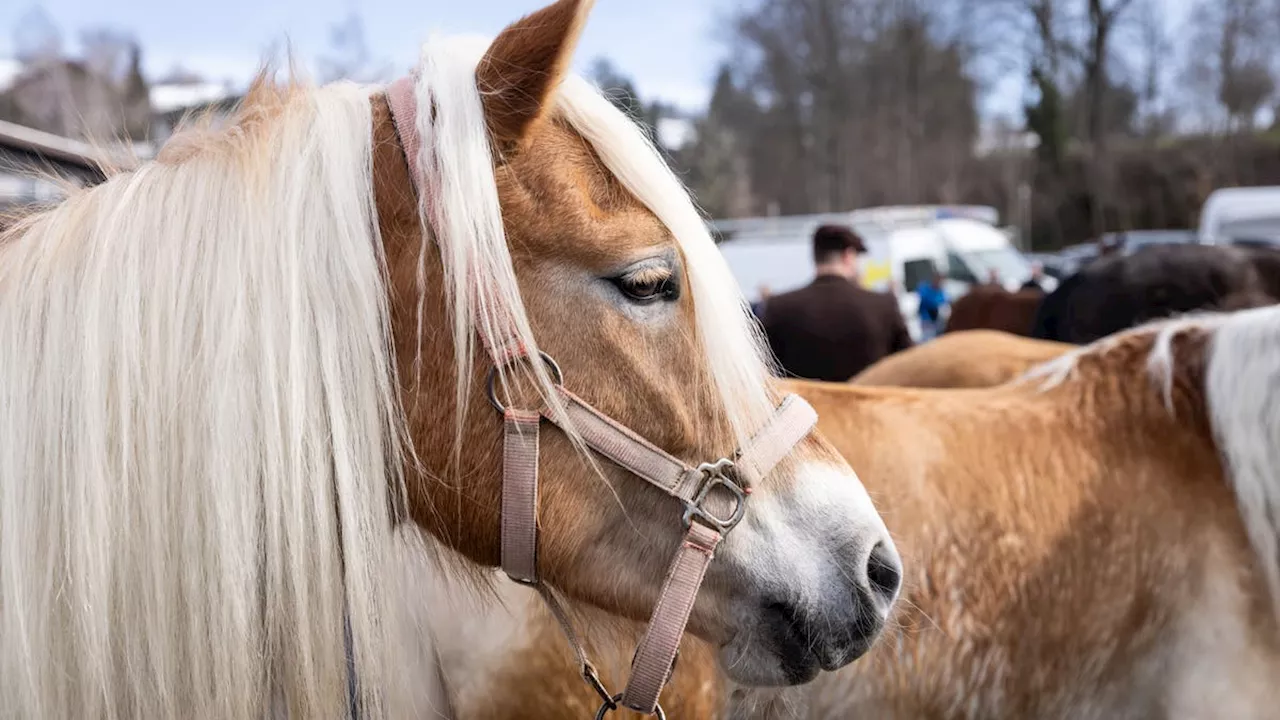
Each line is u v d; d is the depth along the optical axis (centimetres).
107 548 122
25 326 128
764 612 135
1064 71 3022
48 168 158
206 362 124
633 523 135
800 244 1174
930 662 190
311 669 126
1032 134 3169
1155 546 196
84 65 1038
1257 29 2938
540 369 129
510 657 183
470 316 129
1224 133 3011
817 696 188
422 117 133
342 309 129
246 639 123
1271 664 193
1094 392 215
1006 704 193
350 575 126
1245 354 204
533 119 131
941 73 3469
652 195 134
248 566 123
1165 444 206
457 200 127
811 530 137
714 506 134
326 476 127
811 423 142
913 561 191
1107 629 194
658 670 131
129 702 124
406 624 166
